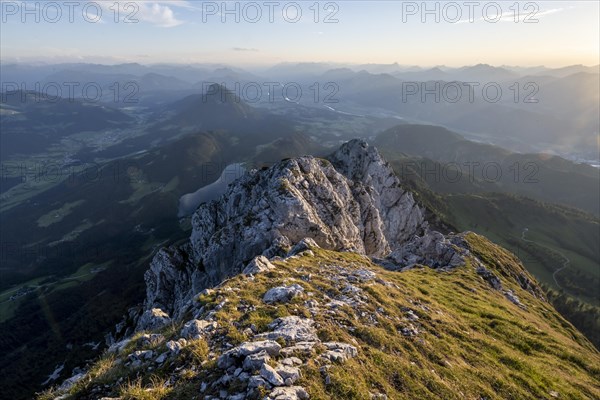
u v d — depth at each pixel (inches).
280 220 2420.0
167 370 611.5
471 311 1316.4
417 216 4830.2
